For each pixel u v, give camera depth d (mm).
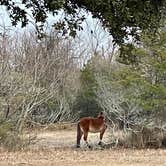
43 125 34219
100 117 29609
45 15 10664
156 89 27938
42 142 32312
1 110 27672
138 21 10062
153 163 21219
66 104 41562
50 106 37125
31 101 29078
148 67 28719
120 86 29172
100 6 9844
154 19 10211
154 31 10734
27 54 33719
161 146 28641
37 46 35250
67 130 40844
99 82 31078
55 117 36000
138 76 28547
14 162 21531
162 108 28297
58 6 9258
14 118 28109
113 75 30609
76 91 46156
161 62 28297
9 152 25797
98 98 36719
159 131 28844
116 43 10852
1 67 28234
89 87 45094
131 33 10594
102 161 22156
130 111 28531
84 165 20609
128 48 11430
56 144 31219
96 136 35875
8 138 27312
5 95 27797
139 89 28516
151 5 9938
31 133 33125
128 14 9742
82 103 45656
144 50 28078
